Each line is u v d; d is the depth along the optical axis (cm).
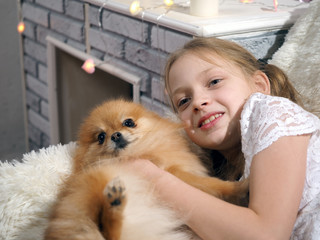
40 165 142
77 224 109
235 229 105
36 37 290
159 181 117
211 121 130
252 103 124
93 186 112
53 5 264
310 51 162
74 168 140
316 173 117
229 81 132
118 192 103
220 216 107
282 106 118
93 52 238
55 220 116
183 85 136
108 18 219
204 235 109
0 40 324
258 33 174
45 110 290
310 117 120
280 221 104
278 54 171
